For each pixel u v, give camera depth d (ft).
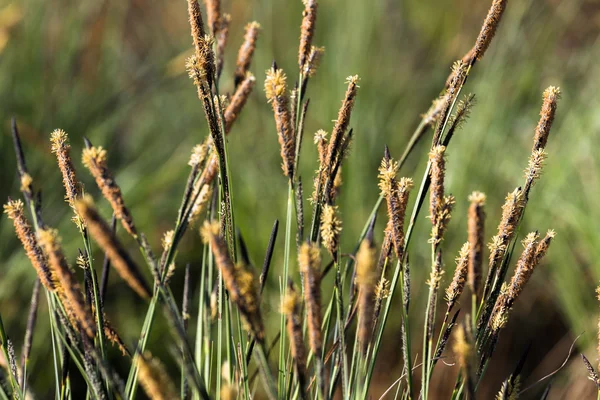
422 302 3.88
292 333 1.74
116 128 5.25
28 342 2.02
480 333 1.88
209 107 1.88
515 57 5.13
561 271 4.02
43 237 1.73
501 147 4.56
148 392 1.76
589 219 4.05
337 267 1.83
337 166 1.94
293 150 1.89
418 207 1.87
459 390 1.91
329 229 1.82
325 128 4.71
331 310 1.94
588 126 4.52
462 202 4.23
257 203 4.47
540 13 5.42
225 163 1.90
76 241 4.11
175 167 4.84
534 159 1.86
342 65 4.89
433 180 1.82
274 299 3.86
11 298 3.88
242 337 1.92
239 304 1.73
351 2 5.11
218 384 1.94
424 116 2.02
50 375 3.79
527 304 4.21
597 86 4.87
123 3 6.02
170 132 5.42
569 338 3.98
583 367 3.73
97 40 5.25
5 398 1.89
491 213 4.30
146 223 4.59
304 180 4.46
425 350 1.86
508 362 4.05
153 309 1.93
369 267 1.69
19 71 4.83
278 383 1.94
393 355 3.83
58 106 4.90
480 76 5.06
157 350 3.88
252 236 4.25
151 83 5.59
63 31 5.15
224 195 1.90
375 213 1.94
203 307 2.07
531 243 1.86
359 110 4.72
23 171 1.92
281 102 1.88
